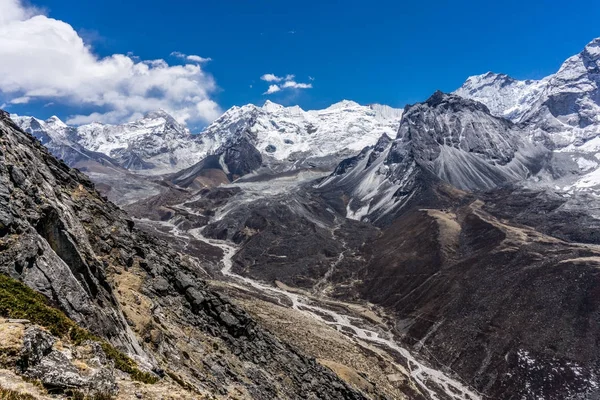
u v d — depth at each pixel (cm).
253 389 5384
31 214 3731
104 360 2752
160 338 4622
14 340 2248
